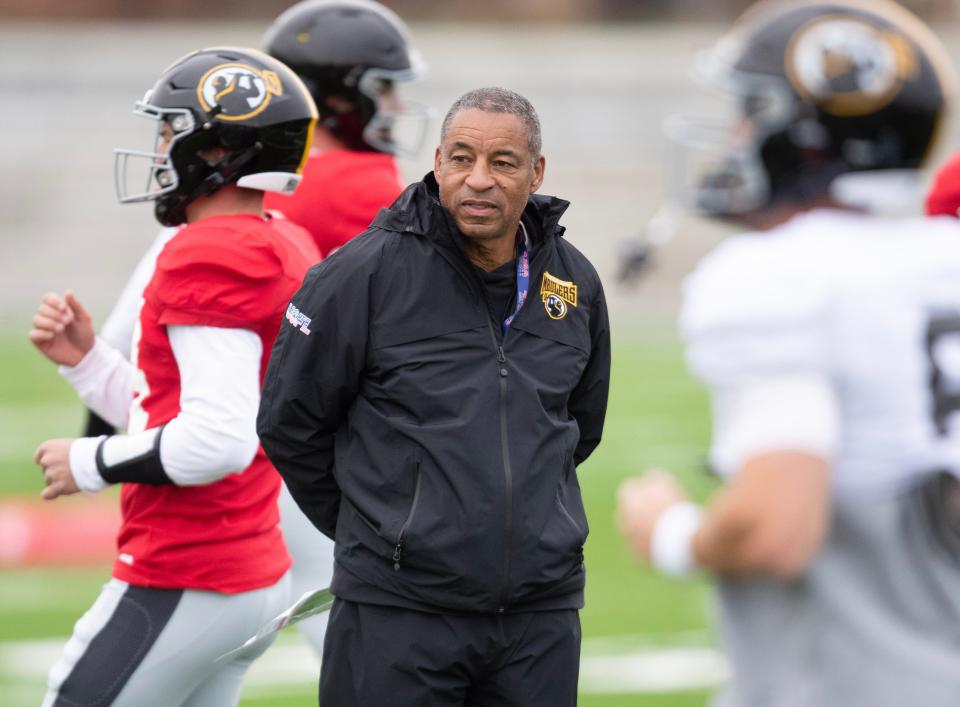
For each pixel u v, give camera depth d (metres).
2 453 38.22
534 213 11.05
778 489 7.46
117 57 93.44
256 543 12.19
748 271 7.92
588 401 11.77
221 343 11.48
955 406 7.95
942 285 8.08
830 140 8.21
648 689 20.80
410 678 10.48
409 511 10.41
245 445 11.52
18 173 83.94
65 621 24.02
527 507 10.44
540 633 10.77
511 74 94.50
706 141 9.37
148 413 11.98
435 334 10.58
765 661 8.03
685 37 105.31
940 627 7.93
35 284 72.50
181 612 11.87
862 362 7.88
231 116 12.02
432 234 10.69
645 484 8.33
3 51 92.31
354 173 15.53
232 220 11.89
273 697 20.20
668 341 60.50
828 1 8.39
